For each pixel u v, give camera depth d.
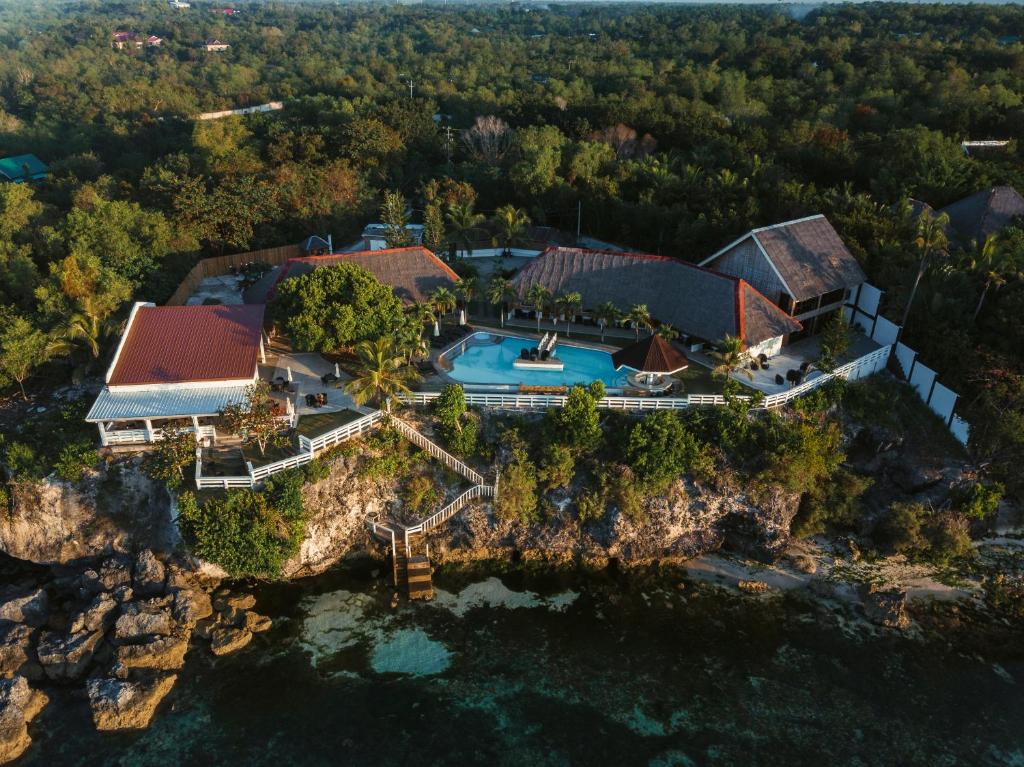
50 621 40.69
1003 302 51.84
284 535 42.44
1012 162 75.44
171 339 48.28
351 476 45.00
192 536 42.06
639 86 116.56
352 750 34.81
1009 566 45.97
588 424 45.38
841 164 78.31
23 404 52.38
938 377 52.50
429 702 37.31
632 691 38.16
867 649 40.62
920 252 56.75
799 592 44.41
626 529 45.50
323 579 44.75
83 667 38.34
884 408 51.19
